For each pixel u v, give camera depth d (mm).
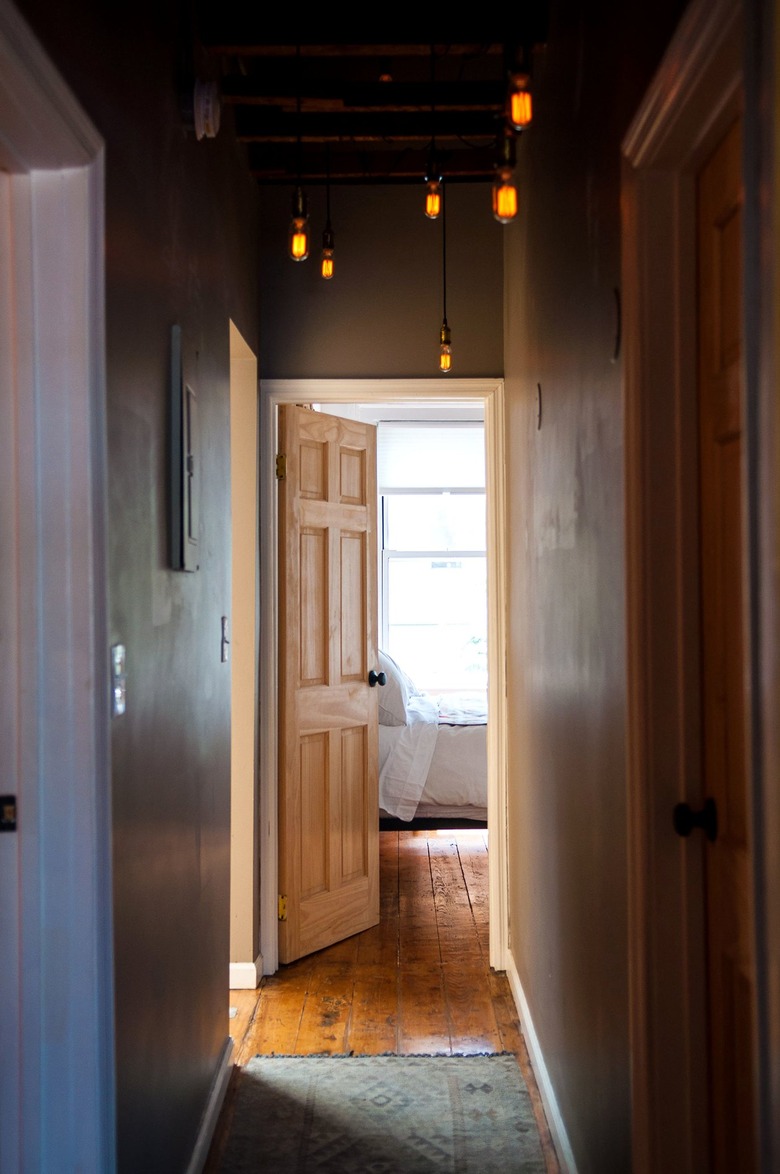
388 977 3562
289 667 3725
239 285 3123
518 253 3180
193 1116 2260
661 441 1546
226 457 2807
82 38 1411
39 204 1419
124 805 1610
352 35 2438
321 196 3699
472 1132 2502
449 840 5598
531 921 2965
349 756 4066
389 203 3693
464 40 2424
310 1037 3068
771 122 902
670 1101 1541
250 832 3508
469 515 7766
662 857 1548
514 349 3336
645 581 1548
